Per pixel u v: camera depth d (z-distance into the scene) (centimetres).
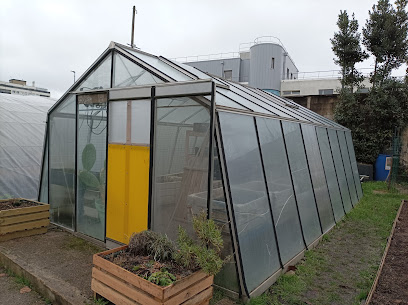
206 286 355
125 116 514
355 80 1630
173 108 447
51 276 435
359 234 703
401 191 1259
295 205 582
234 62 2933
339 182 916
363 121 1537
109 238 542
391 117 1473
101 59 571
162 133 462
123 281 338
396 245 621
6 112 939
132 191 503
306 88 2586
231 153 424
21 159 873
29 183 867
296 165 631
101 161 562
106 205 545
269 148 532
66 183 641
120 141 522
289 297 418
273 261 466
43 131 973
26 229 595
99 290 365
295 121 688
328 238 665
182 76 548
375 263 539
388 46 1526
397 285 445
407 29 1529
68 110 636
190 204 426
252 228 436
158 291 300
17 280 452
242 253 403
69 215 636
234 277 399
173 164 449
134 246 385
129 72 532
